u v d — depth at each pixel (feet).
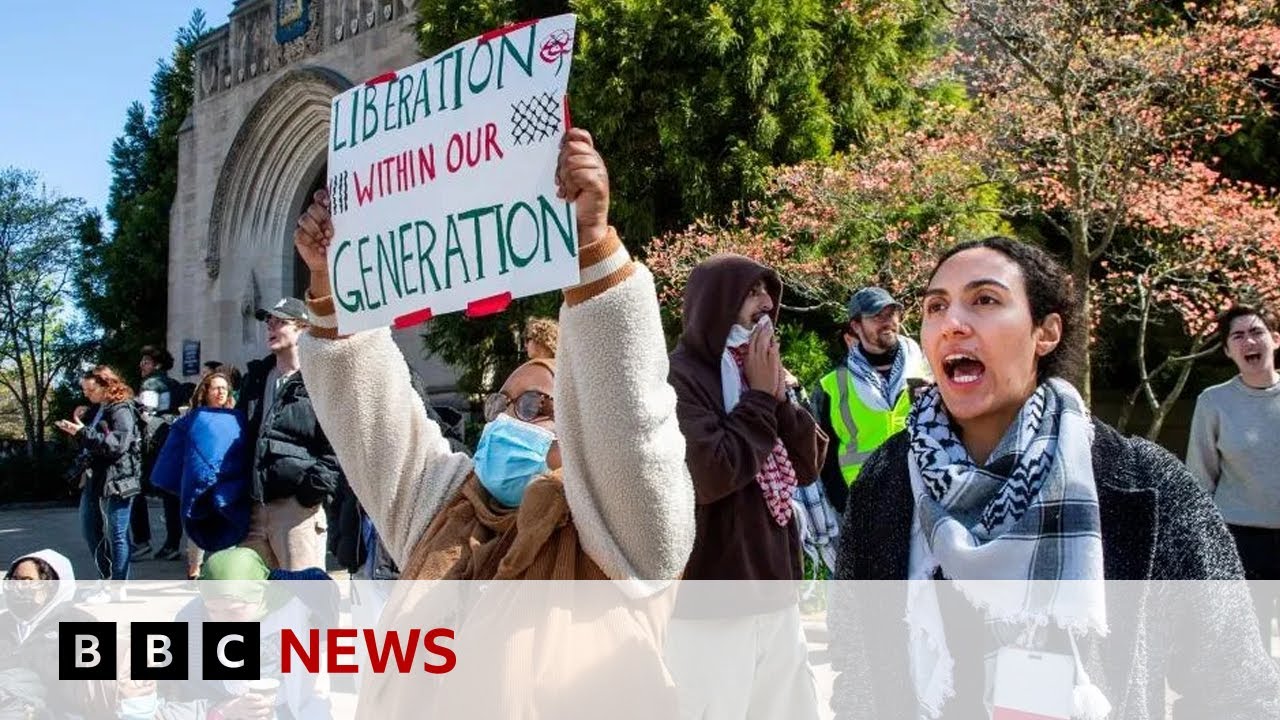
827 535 16.78
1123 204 33.04
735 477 10.84
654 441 6.97
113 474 31.65
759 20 42.27
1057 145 34.12
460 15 48.85
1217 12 35.78
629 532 7.10
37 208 96.48
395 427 8.54
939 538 6.64
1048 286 7.14
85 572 39.06
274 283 78.84
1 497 77.25
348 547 21.74
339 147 8.55
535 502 7.52
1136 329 48.16
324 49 73.61
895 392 18.60
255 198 80.53
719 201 43.60
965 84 48.73
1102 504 6.57
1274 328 18.04
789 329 39.34
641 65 43.62
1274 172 43.88
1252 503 17.74
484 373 51.11
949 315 7.03
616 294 6.95
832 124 42.68
